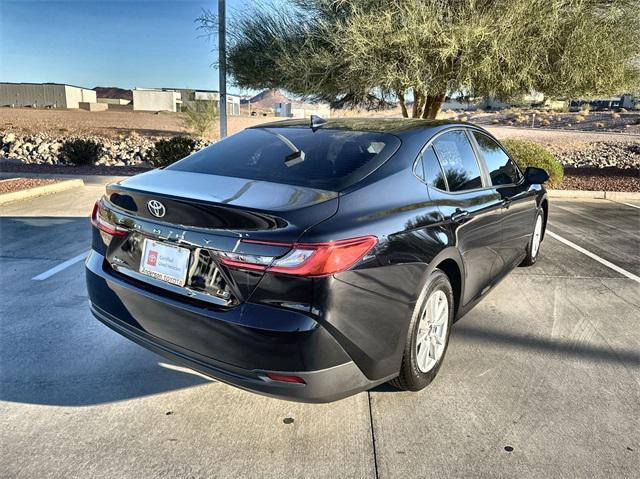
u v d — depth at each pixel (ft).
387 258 8.50
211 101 97.76
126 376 10.61
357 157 9.97
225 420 9.25
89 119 150.82
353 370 8.22
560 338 12.76
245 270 7.63
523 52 29.84
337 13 33.06
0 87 315.58
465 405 9.82
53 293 14.76
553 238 22.82
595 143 86.99
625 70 32.73
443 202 10.54
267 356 7.63
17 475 7.80
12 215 24.34
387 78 29.94
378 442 8.72
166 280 8.61
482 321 13.71
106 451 8.38
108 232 9.57
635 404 9.96
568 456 8.44
